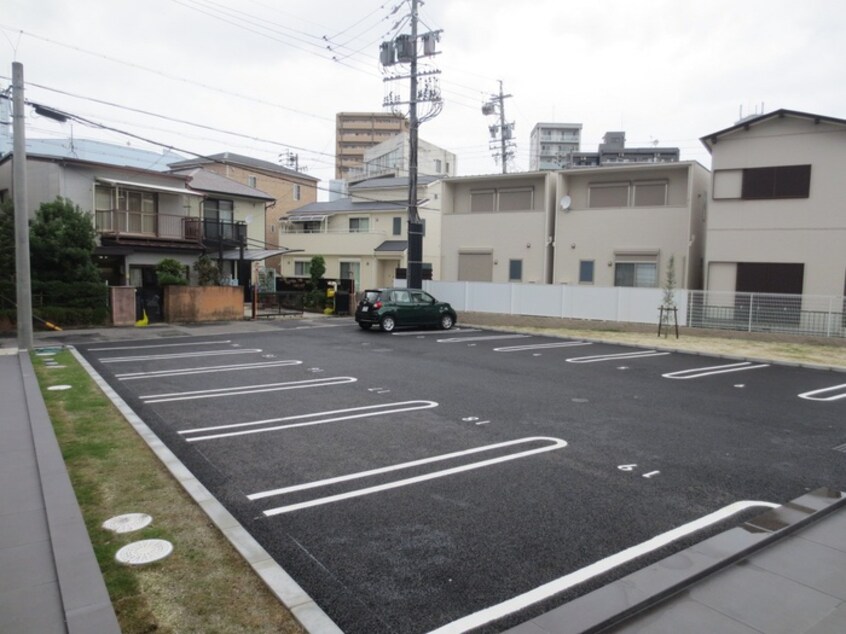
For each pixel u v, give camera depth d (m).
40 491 4.66
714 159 17.56
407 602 3.28
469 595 3.36
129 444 5.96
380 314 18.42
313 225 35.41
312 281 26.69
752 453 6.18
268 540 4.04
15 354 12.41
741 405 8.58
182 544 3.79
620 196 20.78
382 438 6.56
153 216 22.59
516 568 3.67
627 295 18.55
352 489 5.00
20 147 12.80
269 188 38.41
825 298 15.27
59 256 17.23
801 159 16.36
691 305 17.41
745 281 17.28
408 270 21.05
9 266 16.66
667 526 4.32
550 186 22.00
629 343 15.59
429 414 7.73
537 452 6.10
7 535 3.88
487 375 10.83
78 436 6.23
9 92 13.32
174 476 5.05
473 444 6.37
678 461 5.86
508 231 22.98
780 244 16.75
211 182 26.38
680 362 12.84
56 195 18.94
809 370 11.97
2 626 2.86
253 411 7.78
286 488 5.01
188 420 7.28
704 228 20.64
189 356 12.80
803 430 7.19
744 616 3.17
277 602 3.16
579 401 8.66
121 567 3.47
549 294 20.02
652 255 20.03
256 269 28.78
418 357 13.09
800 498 4.79
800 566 3.74
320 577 3.55
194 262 23.77
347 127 79.94
